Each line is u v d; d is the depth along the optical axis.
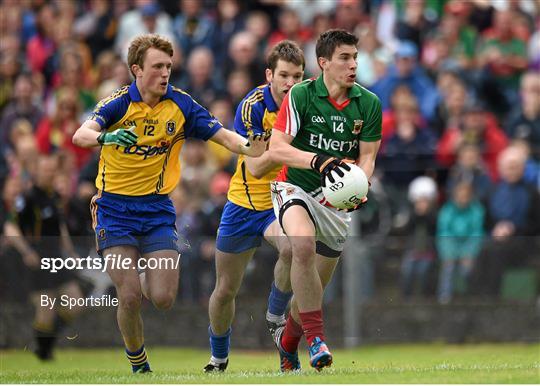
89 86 51.28
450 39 50.09
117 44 54.84
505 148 42.78
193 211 40.66
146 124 25.14
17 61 52.28
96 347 34.28
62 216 36.09
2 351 35.66
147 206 25.52
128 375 24.67
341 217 24.34
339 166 23.03
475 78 48.00
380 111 24.25
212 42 51.50
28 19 56.22
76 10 56.59
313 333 23.00
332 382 20.89
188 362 32.06
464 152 41.81
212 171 42.53
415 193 40.47
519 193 40.69
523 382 20.55
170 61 24.97
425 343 37.09
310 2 53.88
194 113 25.64
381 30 52.62
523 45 49.84
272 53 26.23
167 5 55.94
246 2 52.88
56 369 29.31
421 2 51.53
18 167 42.34
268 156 24.38
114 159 25.25
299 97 23.83
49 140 46.25
